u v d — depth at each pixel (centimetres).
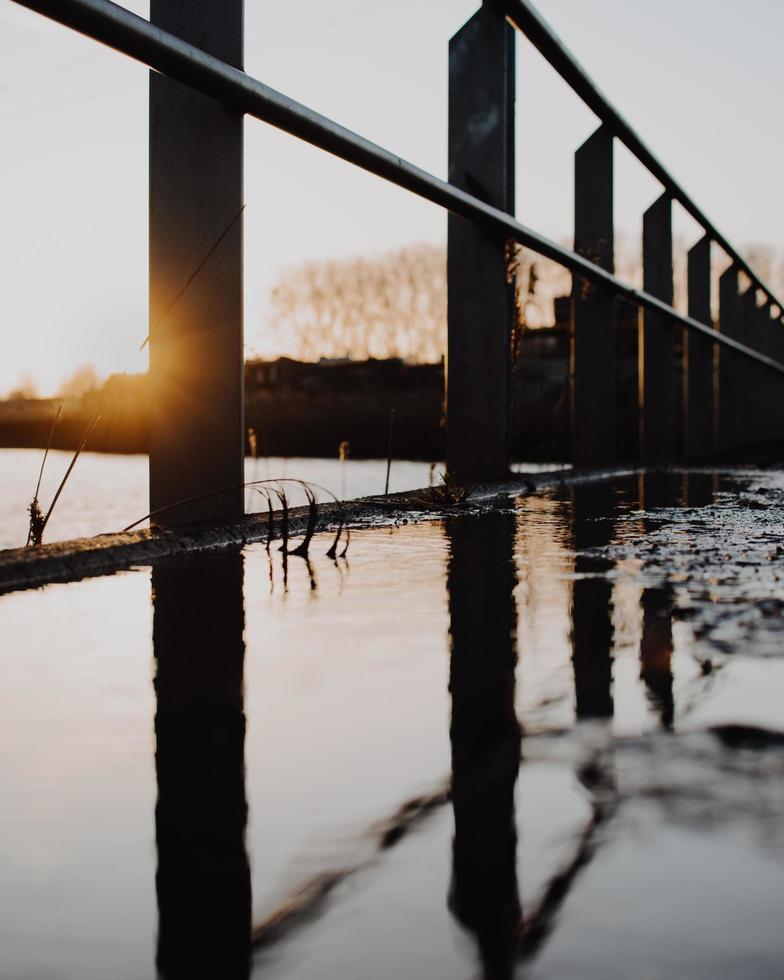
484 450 564
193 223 331
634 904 70
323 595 213
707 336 1105
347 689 133
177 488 333
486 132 542
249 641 166
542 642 163
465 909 70
